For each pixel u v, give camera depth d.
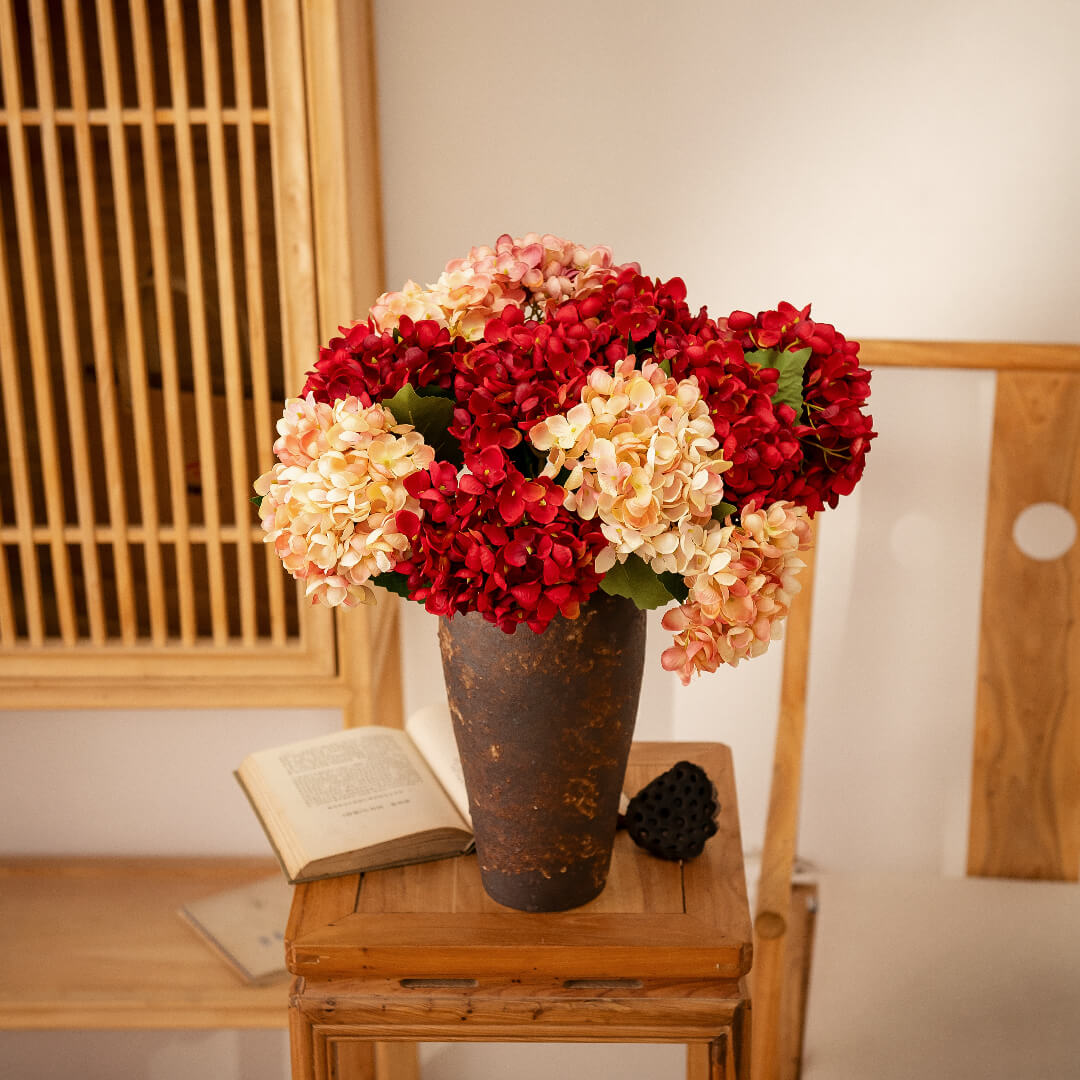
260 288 1.31
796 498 0.85
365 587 0.85
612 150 1.58
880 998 1.31
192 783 1.87
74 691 1.44
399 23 1.54
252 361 1.33
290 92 1.25
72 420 1.36
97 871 1.81
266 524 0.85
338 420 0.79
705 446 0.75
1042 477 1.54
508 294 0.89
